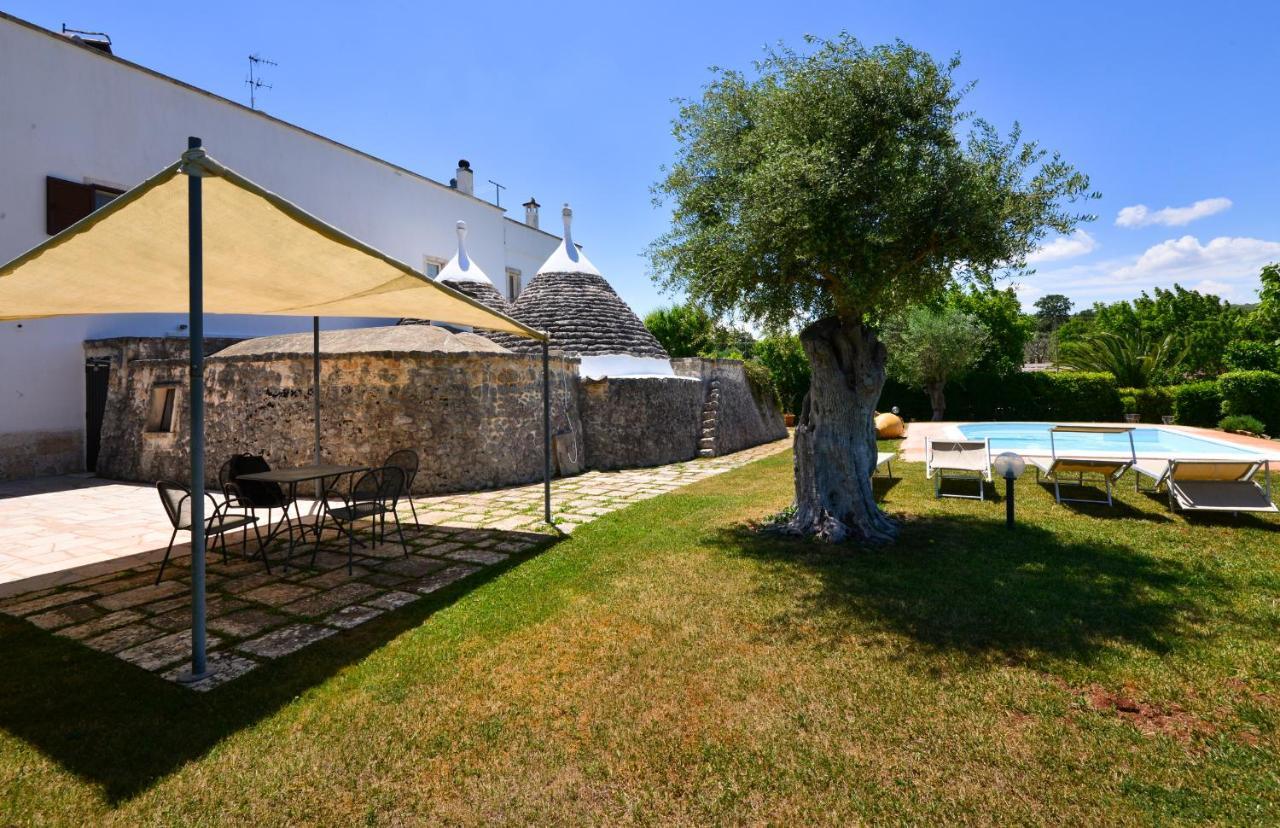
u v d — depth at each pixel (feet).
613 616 14.98
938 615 14.46
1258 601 14.84
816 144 17.94
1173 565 17.80
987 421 74.43
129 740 10.12
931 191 17.87
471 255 71.10
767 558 19.53
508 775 9.09
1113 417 71.31
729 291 21.50
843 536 21.29
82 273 17.24
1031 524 23.11
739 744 9.65
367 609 15.97
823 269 19.97
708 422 53.88
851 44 19.06
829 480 22.41
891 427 56.34
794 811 8.16
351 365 34.65
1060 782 8.57
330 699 11.35
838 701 10.83
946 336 67.31
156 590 17.81
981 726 9.96
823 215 17.54
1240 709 10.27
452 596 16.76
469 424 35.99
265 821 8.27
